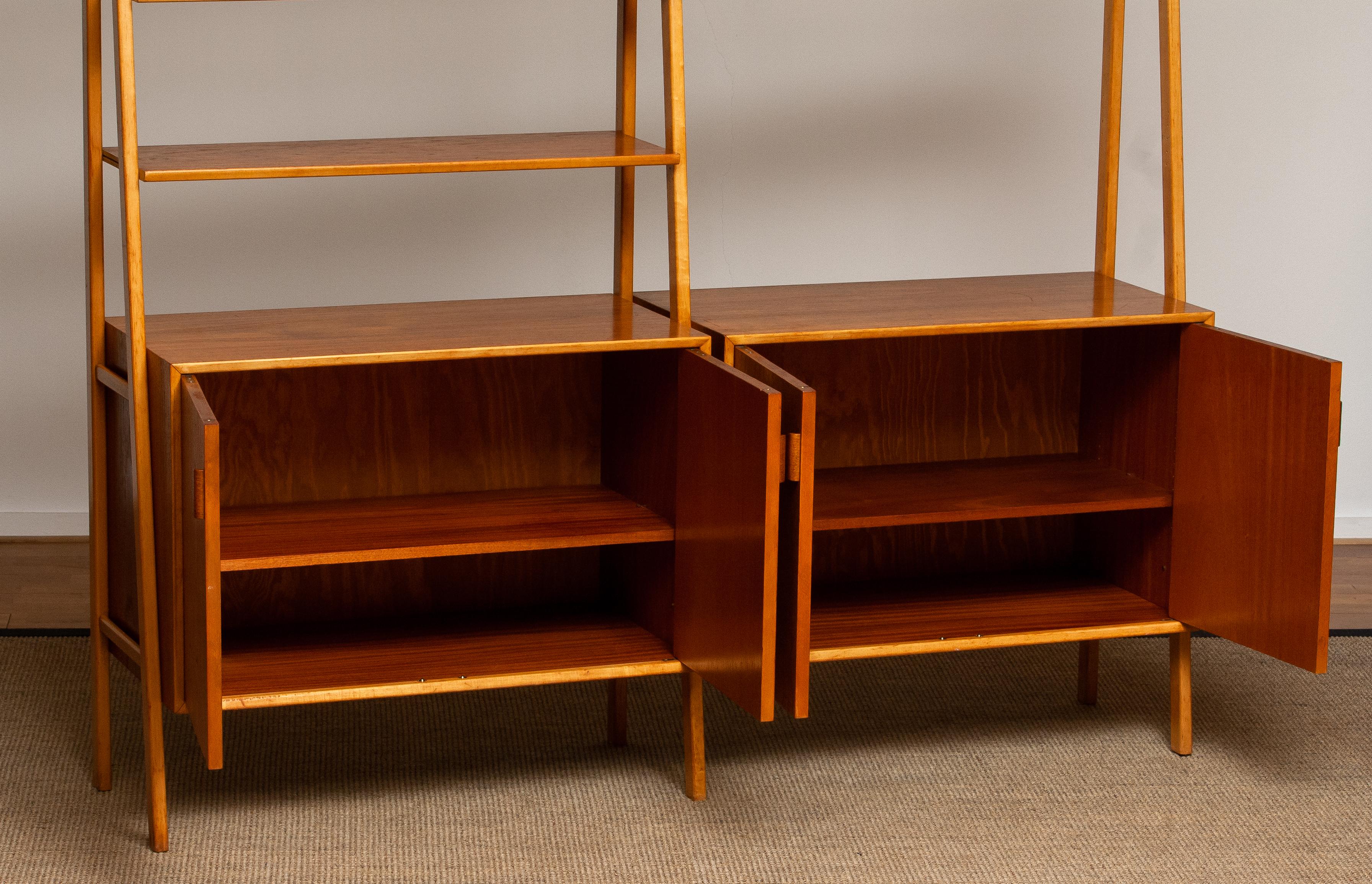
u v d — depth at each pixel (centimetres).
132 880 218
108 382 231
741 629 221
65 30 353
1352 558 384
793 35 368
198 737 213
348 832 235
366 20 358
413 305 260
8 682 291
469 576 270
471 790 251
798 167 375
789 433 219
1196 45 380
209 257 360
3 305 364
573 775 258
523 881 221
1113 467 282
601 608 272
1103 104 286
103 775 248
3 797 244
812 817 243
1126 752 271
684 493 237
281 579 260
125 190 210
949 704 293
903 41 373
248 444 250
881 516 249
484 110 366
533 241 372
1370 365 404
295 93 360
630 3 257
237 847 229
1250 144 387
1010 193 385
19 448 374
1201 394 256
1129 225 388
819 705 291
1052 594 281
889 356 281
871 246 383
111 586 246
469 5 361
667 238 375
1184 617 264
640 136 369
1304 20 382
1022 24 376
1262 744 274
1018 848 233
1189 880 224
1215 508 255
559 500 259
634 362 254
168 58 353
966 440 288
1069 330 289
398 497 259
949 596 279
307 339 227
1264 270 395
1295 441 238
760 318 249
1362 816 246
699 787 248
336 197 362
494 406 263
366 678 233
